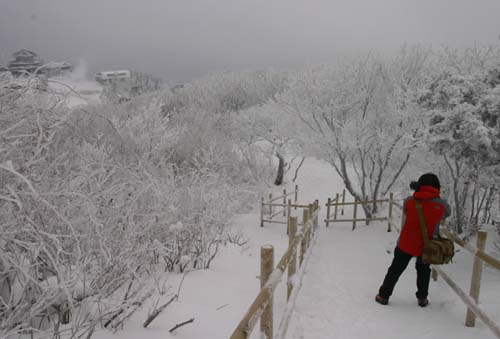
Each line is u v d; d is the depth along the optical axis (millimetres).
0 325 2289
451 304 4203
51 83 3041
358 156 11883
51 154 3682
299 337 3598
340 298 4672
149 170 6613
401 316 4043
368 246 7941
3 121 2787
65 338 2537
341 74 11617
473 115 5688
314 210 8898
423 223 4039
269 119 22594
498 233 6859
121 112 18734
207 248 5906
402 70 10969
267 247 2693
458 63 7527
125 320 3025
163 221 4672
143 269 4055
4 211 2502
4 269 2523
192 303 3752
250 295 4469
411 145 7453
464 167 7824
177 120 23203
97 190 3559
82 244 3021
